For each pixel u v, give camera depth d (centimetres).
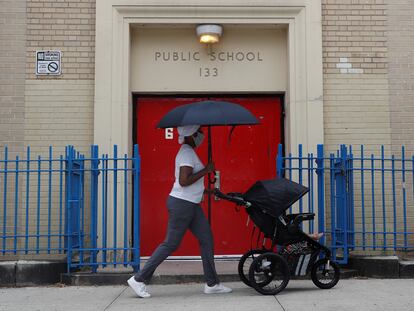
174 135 807
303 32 769
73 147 737
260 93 805
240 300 582
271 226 607
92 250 675
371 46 780
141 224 795
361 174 722
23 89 762
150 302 581
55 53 766
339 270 642
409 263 703
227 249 796
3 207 743
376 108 773
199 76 794
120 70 761
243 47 799
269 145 808
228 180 804
